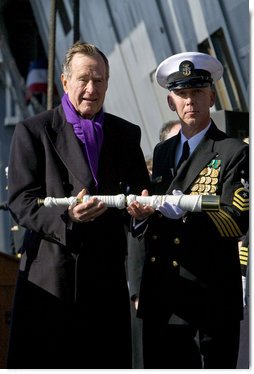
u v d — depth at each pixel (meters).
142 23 26.36
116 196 9.95
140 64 27.05
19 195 10.16
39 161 10.24
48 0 35.00
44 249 10.09
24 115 38.59
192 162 10.73
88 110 10.26
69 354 10.11
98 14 29.94
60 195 10.09
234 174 10.55
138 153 10.60
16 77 38.19
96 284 10.11
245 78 21.19
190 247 10.57
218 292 10.50
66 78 10.35
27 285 10.13
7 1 41.44
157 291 10.63
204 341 10.51
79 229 10.04
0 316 15.91
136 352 11.87
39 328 10.08
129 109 28.53
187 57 10.88
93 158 10.27
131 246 11.67
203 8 22.53
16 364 10.14
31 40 47.88
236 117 15.43
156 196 10.03
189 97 10.80
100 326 10.15
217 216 10.45
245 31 20.92
